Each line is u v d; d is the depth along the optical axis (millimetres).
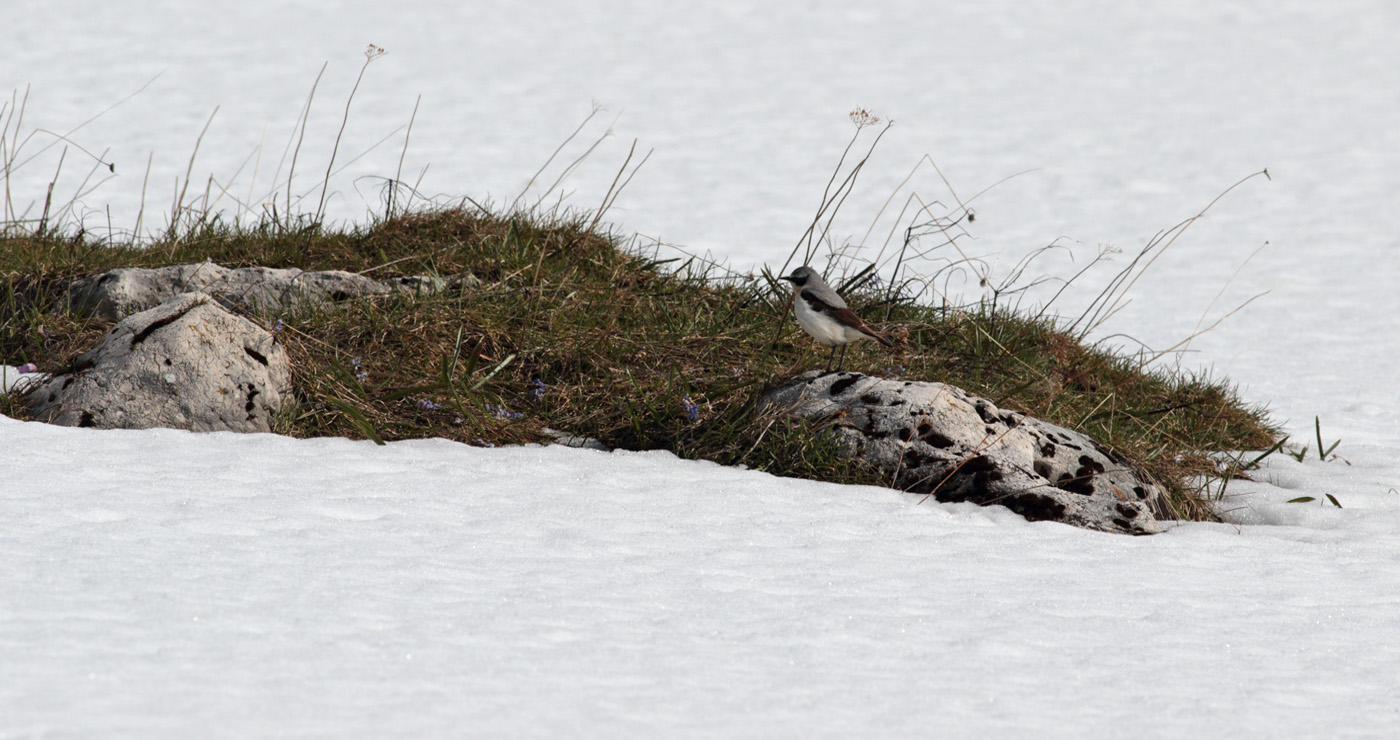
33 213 52125
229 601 12547
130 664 10812
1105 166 80062
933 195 71750
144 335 20750
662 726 10312
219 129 77625
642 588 14031
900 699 11258
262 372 21016
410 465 18875
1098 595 14836
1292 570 16578
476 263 28250
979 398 21625
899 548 16484
